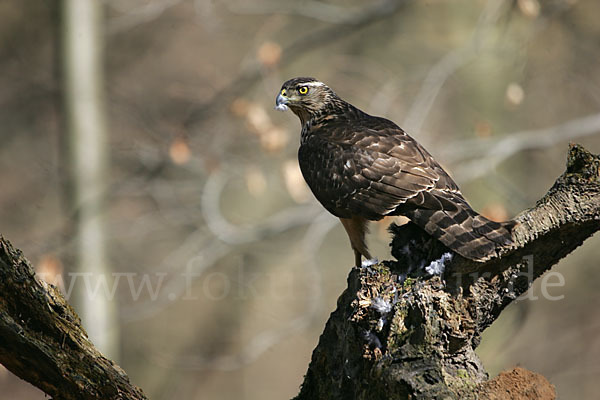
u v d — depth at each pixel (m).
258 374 18.39
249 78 15.22
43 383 5.14
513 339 15.40
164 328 18.52
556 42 15.33
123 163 15.98
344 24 14.83
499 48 14.05
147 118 16.59
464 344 4.95
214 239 13.99
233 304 18.34
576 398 16.33
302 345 18.59
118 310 14.85
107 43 19.30
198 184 14.83
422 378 4.74
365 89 15.46
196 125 14.98
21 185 18.47
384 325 5.07
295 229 16.84
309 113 8.25
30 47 19.95
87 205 14.41
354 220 7.27
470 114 14.22
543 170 16.09
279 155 14.46
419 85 14.90
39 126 19.41
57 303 5.03
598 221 5.19
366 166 6.81
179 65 19.05
